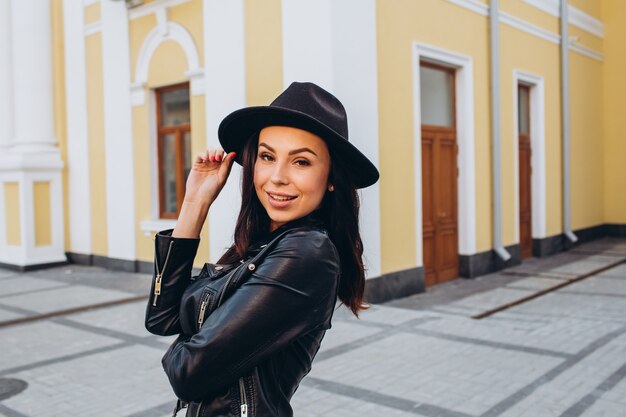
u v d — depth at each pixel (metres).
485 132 9.20
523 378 4.40
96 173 9.97
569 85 12.36
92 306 7.16
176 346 1.29
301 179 1.35
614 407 3.83
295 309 1.22
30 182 10.12
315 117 1.34
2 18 10.77
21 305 7.34
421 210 8.04
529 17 10.53
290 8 6.80
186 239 1.47
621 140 13.77
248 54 7.36
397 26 7.40
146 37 8.92
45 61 10.38
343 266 1.50
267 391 1.29
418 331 5.77
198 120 8.22
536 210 11.14
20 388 4.41
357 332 5.73
